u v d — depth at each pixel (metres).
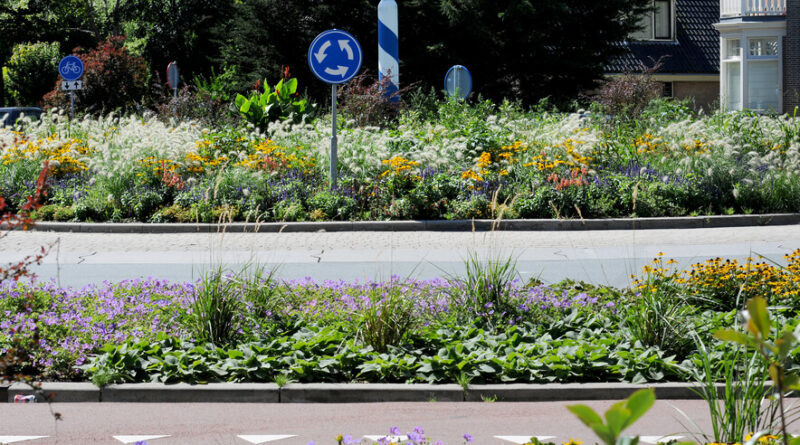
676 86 43.31
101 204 15.94
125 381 6.34
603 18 35.91
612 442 1.43
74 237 14.52
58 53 53.97
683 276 9.04
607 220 15.36
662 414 5.62
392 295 7.26
